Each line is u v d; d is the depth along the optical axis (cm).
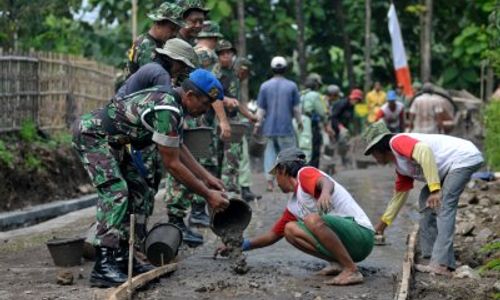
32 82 2162
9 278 1084
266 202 1827
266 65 4253
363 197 1931
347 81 4875
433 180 1070
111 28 4100
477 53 3575
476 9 3669
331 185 1039
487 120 2255
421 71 4197
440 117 2680
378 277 1086
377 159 1130
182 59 1111
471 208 1580
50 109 2280
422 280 1062
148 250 1080
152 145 1057
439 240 1098
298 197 1060
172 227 1091
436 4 4372
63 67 2355
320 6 4359
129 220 1059
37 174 1973
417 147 1080
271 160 2005
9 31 2783
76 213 1767
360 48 4769
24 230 1539
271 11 4109
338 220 1047
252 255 1231
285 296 988
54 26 3394
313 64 4688
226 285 1027
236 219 1097
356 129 3994
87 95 2519
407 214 1639
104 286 1008
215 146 1467
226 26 3844
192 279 1059
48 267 1155
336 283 1040
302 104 2223
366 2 4150
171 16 1155
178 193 1258
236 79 1570
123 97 1005
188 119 1274
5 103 2036
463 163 1091
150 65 1065
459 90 4084
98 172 999
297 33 4138
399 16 4588
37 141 2102
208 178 1060
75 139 1009
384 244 1309
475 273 1084
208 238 1345
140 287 994
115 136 1005
